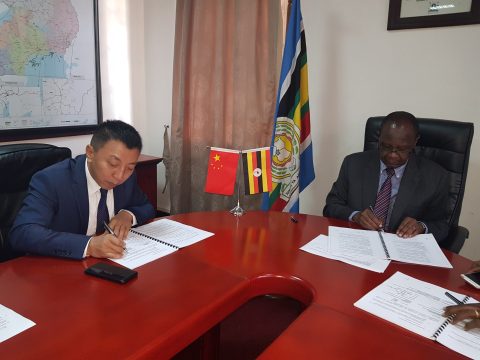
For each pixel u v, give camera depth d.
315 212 2.63
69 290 0.91
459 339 0.79
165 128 3.14
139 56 3.22
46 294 0.89
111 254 1.09
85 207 1.29
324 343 0.76
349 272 1.09
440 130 1.70
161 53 3.16
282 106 2.05
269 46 2.52
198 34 2.71
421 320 0.85
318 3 2.36
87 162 1.30
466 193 2.12
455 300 0.94
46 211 1.21
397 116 1.56
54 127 2.58
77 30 2.62
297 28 2.06
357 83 2.34
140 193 1.53
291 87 2.07
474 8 1.94
